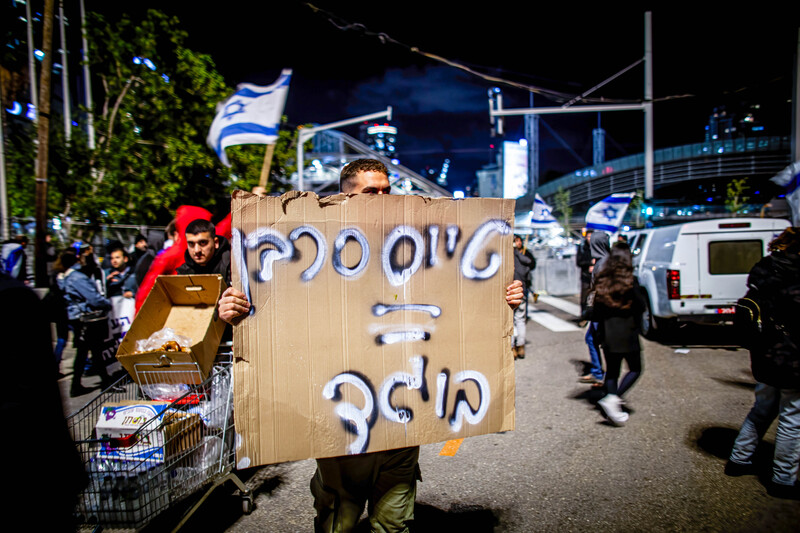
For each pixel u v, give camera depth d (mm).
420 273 2053
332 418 1931
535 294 9352
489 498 3275
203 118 14734
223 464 2727
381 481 2174
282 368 1876
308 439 1903
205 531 2902
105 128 13812
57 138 12820
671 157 85062
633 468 3646
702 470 3582
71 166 12805
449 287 2094
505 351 2184
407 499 2180
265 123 3961
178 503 3104
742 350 7418
